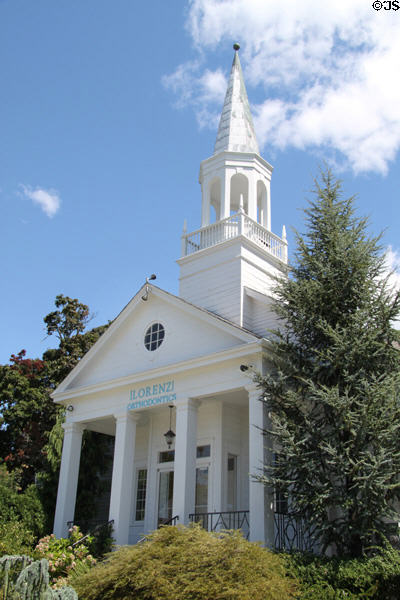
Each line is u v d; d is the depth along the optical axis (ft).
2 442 93.40
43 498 66.85
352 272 45.06
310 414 42.19
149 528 61.26
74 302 108.99
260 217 76.28
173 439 62.90
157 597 29.43
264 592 29.14
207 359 51.75
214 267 67.97
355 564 33.47
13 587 26.89
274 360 46.21
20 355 101.96
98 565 36.29
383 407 37.78
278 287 48.75
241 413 59.93
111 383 60.34
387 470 36.32
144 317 62.64
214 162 75.72
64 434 64.90
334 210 48.21
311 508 39.01
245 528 54.08
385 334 42.52
